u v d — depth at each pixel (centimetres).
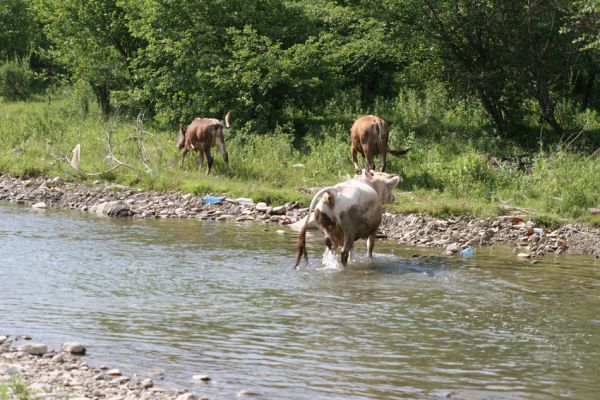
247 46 2391
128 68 2891
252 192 1805
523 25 2297
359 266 1209
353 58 2689
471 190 1783
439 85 2728
